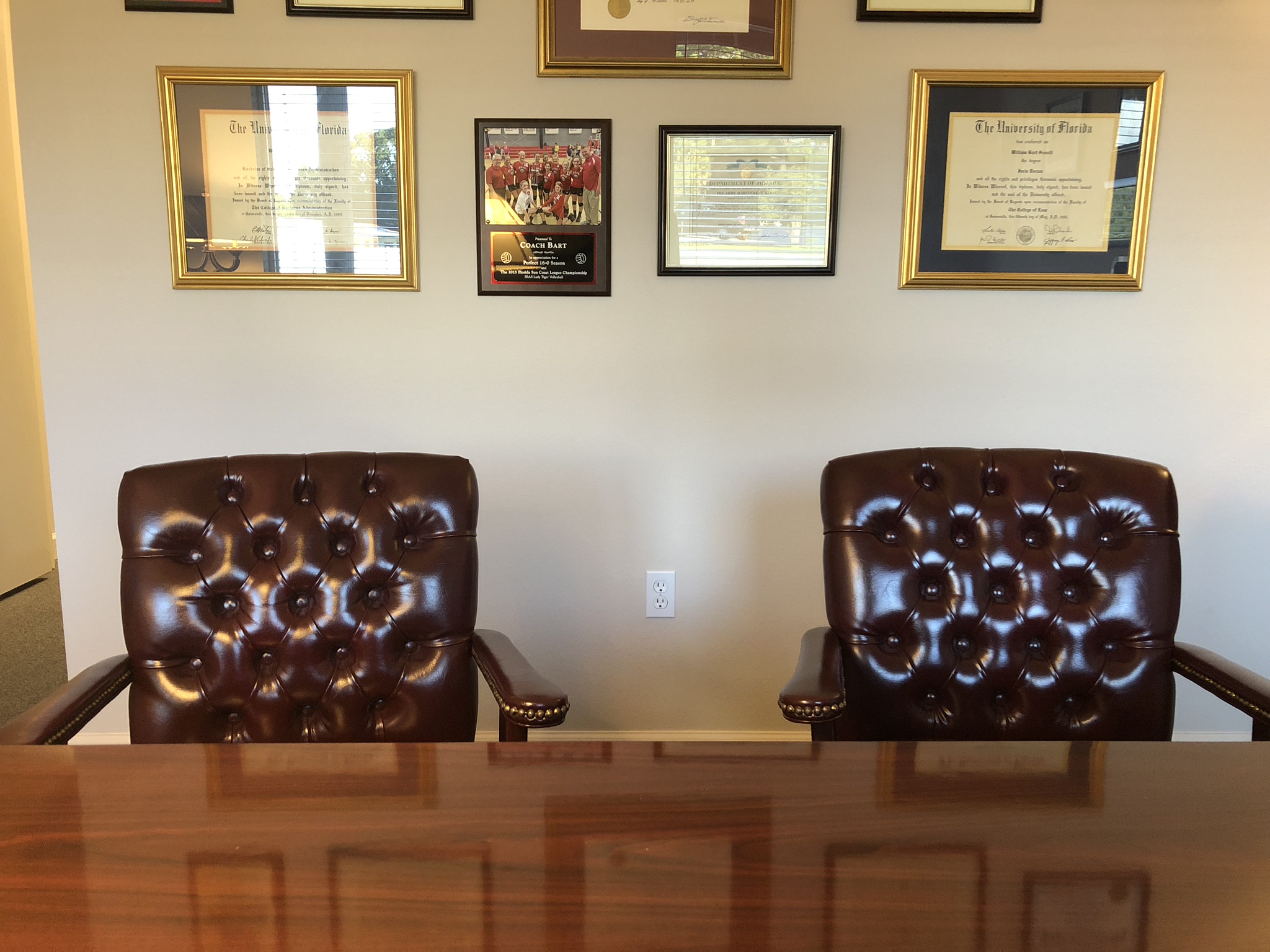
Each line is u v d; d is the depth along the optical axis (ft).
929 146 6.69
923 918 2.23
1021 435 7.09
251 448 6.99
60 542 7.00
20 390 12.06
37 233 6.70
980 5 6.56
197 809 2.74
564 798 2.82
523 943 2.13
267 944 2.12
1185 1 6.56
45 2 6.45
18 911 2.23
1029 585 4.70
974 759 3.13
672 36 6.59
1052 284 6.83
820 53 6.64
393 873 2.41
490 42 6.59
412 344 6.92
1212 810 2.77
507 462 7.09
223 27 6.52
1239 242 6.85
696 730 7.43
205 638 4.53
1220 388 7.02
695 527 7.19
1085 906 2.28
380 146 6.65
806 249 6.83
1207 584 7.26
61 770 3.00
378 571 4.69
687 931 2.18
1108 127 6.66
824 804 2.80
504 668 4.16
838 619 4.67
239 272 6.75
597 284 6.87
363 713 4.63
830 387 7.03
